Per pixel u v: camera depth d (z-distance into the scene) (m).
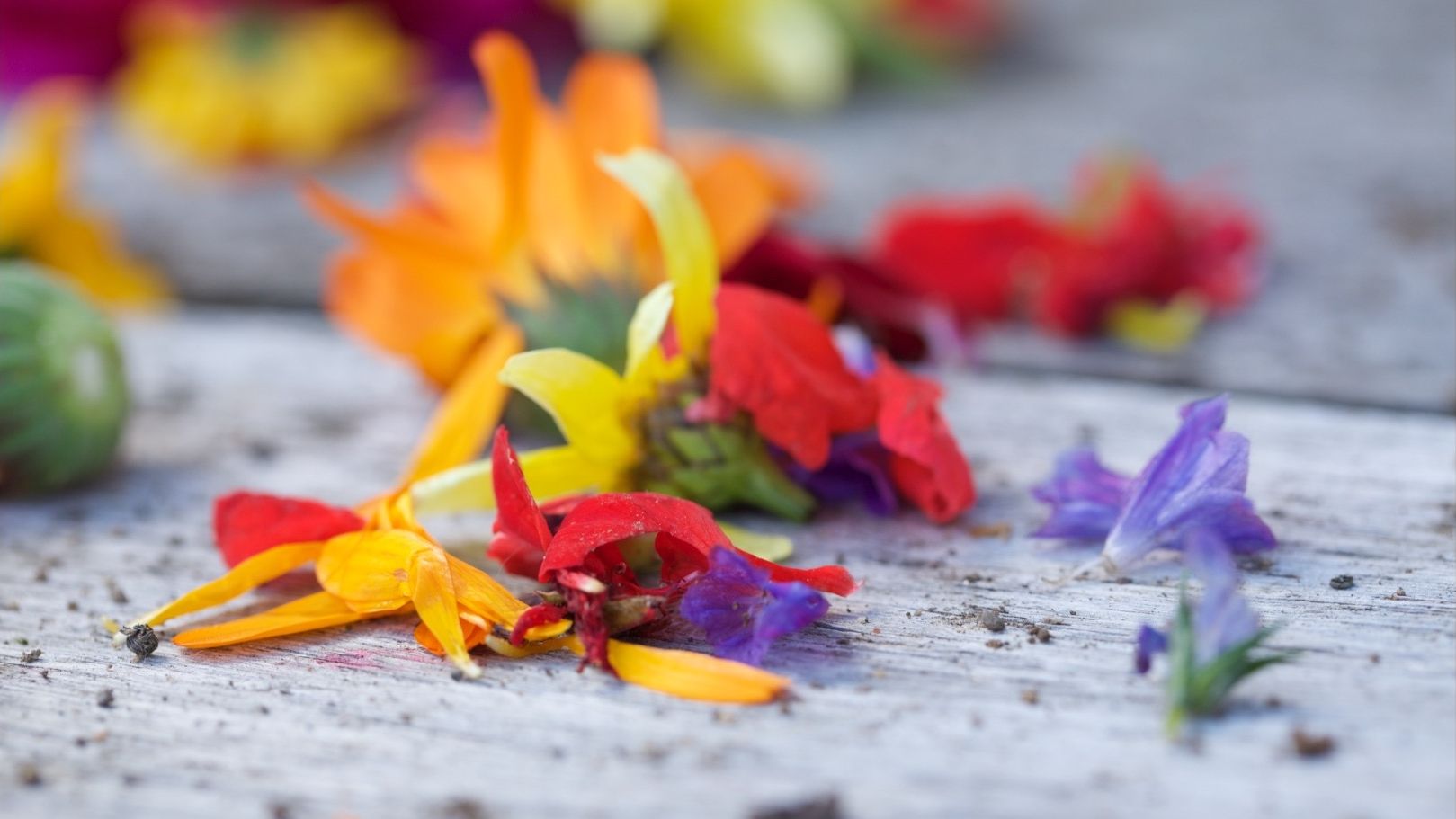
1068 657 0.35
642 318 0.37
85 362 0.41
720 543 0.36
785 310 0.38
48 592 0.38
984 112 0.68
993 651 0.36
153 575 0.39
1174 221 0.47
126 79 0.70
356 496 0.41
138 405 0.45
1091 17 0.84
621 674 0.35
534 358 0.38
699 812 0.33
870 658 0.36
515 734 0.34
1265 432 0.42
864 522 0.39
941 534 0.39
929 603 0.37
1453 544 0.38
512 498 0.36
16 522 0.40
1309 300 0.47
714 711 0.35
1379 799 0.33
